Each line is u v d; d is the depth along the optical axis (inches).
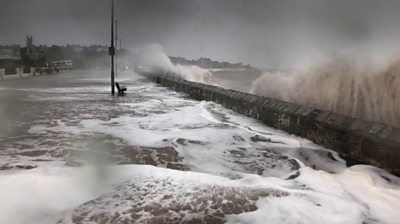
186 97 680.4
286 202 160.7
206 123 370.3
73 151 248.4
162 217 145.2
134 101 595.5
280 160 238.5
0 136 296.4
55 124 357.7
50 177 189.3
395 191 173.8
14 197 161.6
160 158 238.4
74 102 568.1
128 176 192.5
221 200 162.6
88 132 317.1
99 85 1036.5
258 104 389.4
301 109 304.8
